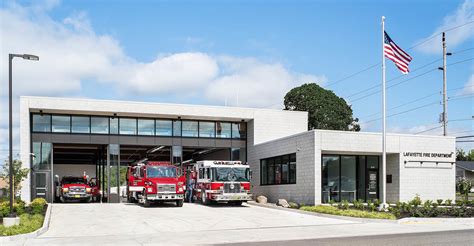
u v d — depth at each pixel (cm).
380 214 2277
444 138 3172
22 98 3269
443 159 3153
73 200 3750
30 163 3269
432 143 3138
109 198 3466
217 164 3012
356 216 2284
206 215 2481
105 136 3512
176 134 3678
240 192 3009
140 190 3064
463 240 1530
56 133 3416
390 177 3105
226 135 3816
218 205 3136
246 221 2228
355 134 2970
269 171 3509
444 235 1672
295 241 1566
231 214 2534
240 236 1725
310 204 2892
